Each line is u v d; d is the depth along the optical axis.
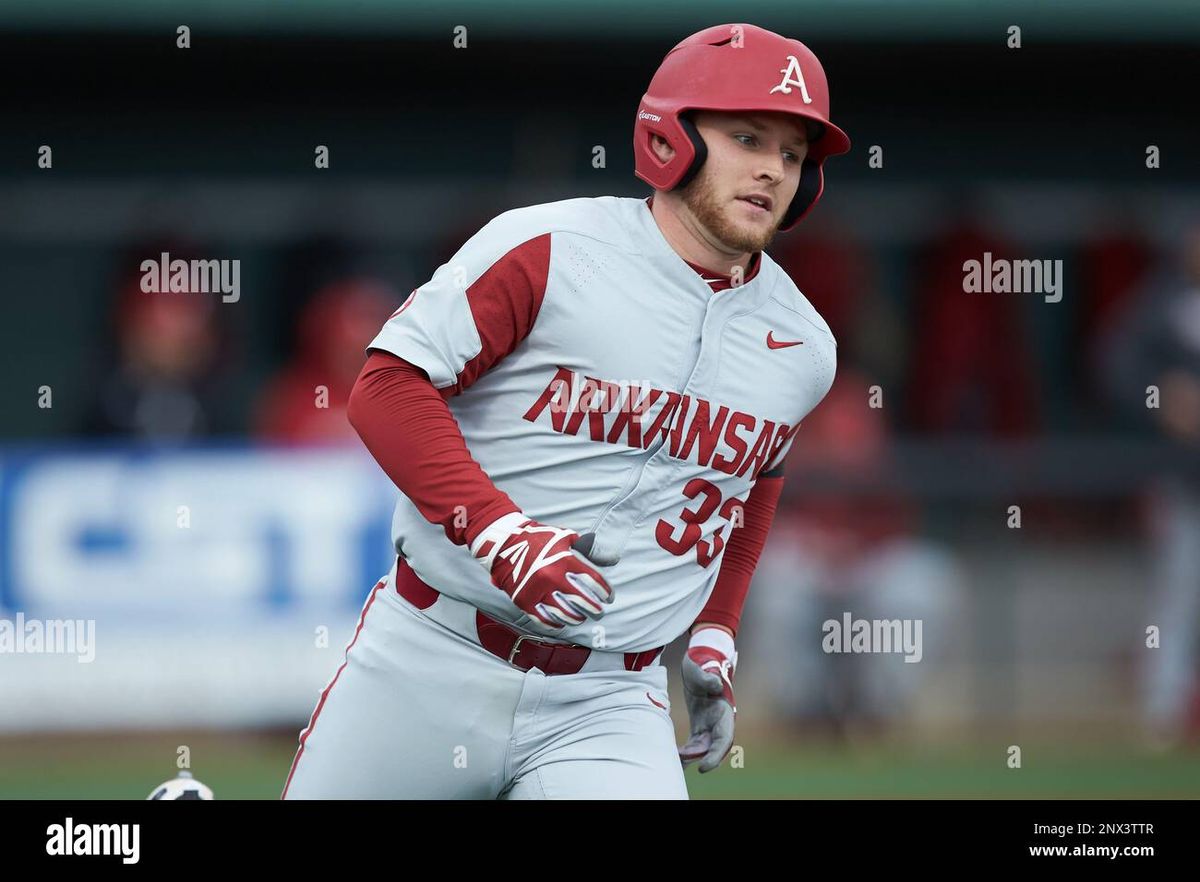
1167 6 31.17
